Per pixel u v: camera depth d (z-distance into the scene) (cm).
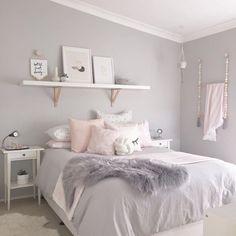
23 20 325
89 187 188
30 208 297
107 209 167
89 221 174
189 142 444
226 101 377
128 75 404
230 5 321
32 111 334
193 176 208
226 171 229
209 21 374
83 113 368
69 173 218
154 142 391
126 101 404
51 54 343
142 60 417
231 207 157
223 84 378
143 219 173
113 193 171
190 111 441
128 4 342
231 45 369
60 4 346
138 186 176
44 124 342
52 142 318
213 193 209
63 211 239
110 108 390
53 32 344
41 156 336
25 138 331
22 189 334
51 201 282
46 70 339
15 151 293
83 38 364
